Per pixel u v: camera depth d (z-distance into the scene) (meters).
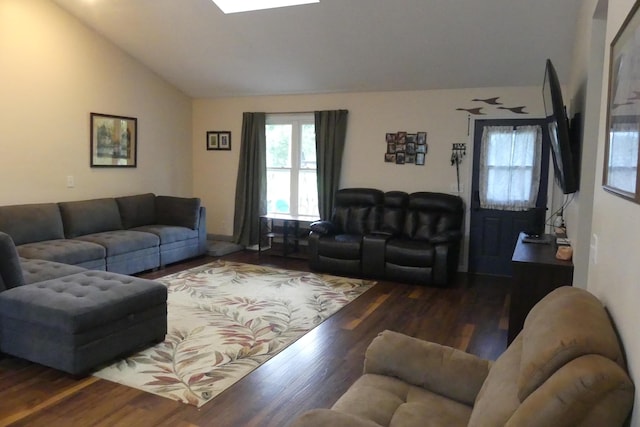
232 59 5.93
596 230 1.92
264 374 3.01
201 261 6.23
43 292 3.02
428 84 5.83
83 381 2.86
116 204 5.84
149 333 3.33
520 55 4.92
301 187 6.91
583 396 1.05
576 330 1.23
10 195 4.90
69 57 5.41
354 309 4.38
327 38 5.11
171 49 5.92
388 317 4.18
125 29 5.59
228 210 7.39
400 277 5.32
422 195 5.87
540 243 3.92
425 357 1.96
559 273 3.09
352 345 3.52
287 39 5.26
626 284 1.32
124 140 6.21
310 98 6.65
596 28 2.96
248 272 5.67
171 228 5.96
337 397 2.74
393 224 5.92
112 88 5.98
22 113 4.96
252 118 6.95
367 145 6.36
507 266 5.78
